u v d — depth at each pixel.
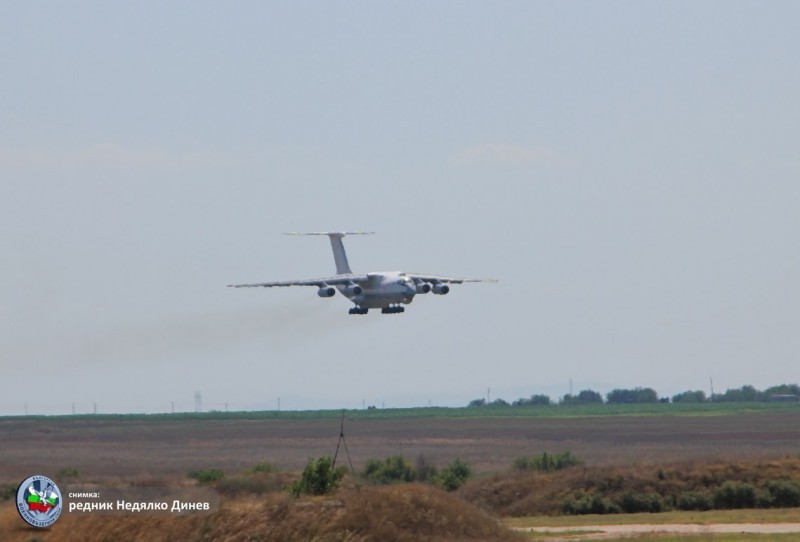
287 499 154.38
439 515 152.88
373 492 155.50
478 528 154.38
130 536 150.50
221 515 151.88
